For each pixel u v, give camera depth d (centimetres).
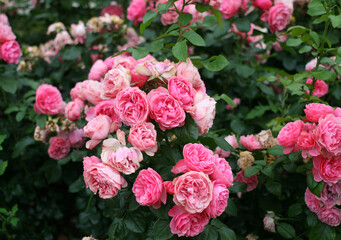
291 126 115
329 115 111
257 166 126
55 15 240
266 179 134
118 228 119
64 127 153
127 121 109
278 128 141
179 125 110
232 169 132
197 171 104
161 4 123
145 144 105
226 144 118
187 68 110
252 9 167
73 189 153
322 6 129
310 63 150
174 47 113
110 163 105
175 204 109
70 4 235
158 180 103
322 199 119
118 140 107
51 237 185
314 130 113
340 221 122
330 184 115
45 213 185
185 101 108
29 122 185
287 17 154
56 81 193
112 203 118
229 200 118
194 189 101
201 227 106
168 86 109
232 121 172
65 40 187
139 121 107
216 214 105
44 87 156
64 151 158
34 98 173
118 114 108
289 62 188
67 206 198
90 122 112
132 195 114
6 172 188
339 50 125
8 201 176
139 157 106
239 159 129
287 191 143
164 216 108
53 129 154
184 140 110
